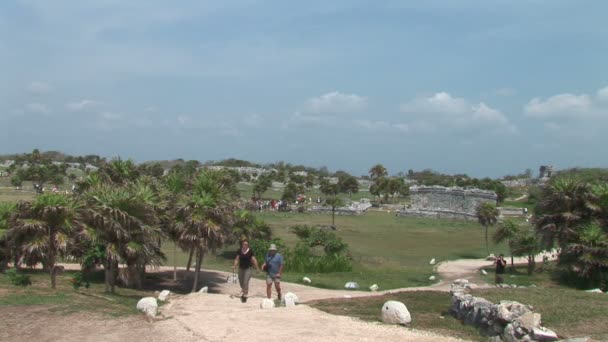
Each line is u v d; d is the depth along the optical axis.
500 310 12.32
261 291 27.33
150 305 15.05
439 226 77.00
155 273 33.00
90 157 168.00
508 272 40.06
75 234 21.98
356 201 120.44
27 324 13.38
